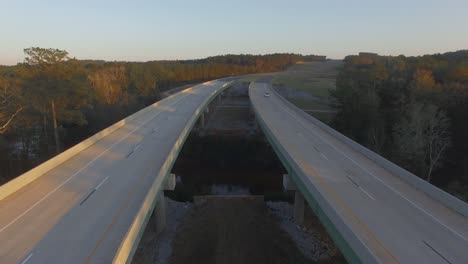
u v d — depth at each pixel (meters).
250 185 46.88
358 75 75.56
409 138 39.00
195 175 50.28
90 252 14.59
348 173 24.95
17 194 20.22
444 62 87.81
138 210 17.69
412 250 14.85
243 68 176.62
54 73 41.22
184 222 31.95
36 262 13.83
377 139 45.22
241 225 30.81
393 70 83.06
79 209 18.42
